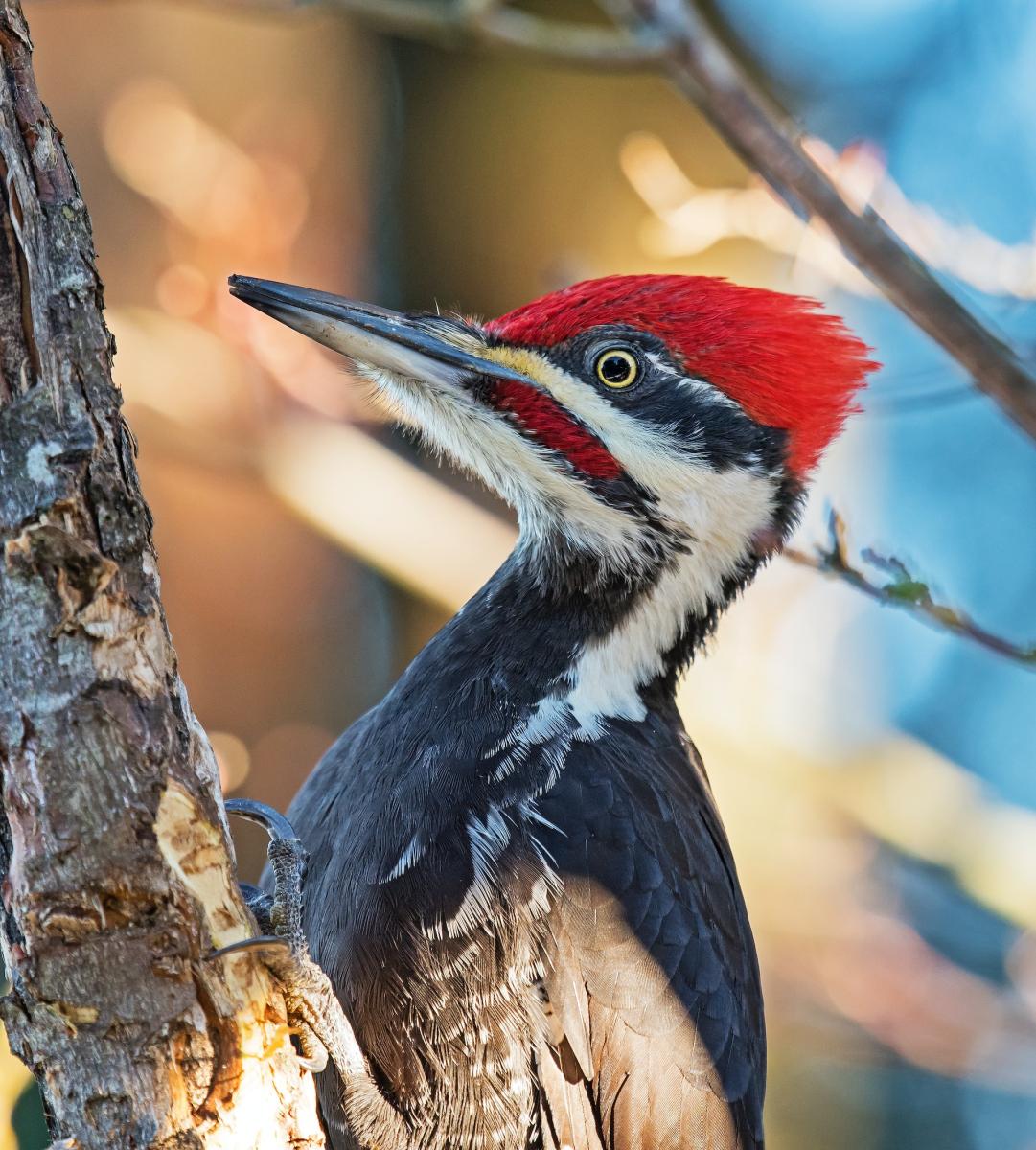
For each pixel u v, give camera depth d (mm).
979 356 7859
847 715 13773
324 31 14984
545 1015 7910
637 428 9086
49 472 5852
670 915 8312
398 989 7738
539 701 8594
